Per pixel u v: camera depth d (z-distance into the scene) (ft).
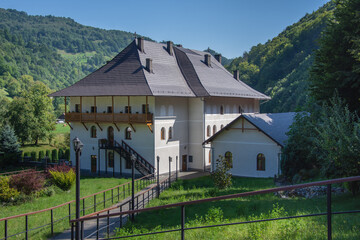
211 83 161.17
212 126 157.48
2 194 85.76
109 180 125.08
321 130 72.74
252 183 107.34
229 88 169.37
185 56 167.12
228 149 126.82
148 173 133.49
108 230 59.93
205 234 43.68
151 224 62.39
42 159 165.07
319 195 71.56
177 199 83.82
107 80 143.95
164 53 163.02
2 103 238.27
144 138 136.98
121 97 140.77
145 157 137.08
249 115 124.67
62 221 67.56
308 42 361.71
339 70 77.77
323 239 32.68
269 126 125.29
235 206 69.10
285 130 129.59
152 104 135.13
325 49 81.87
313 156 88.79
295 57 363.56
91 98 146.92
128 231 57.31
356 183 63.16
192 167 154.10
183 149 151.23
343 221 40.93
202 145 141.59
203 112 150.61
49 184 103.14
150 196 90.33
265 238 35.83
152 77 143.02
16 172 150.51
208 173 143.02
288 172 100.78
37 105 233.96
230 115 171.01
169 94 136.67
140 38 153.07
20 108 225.35
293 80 311.88
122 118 134.92
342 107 68.80
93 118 140.97
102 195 94.48
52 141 257.75
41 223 66.74
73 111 151.02
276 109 294.05
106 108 144.15
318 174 93.71
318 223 40.55
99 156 144.87
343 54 78.69
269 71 375.04
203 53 200.13
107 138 143.95
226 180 98.99
